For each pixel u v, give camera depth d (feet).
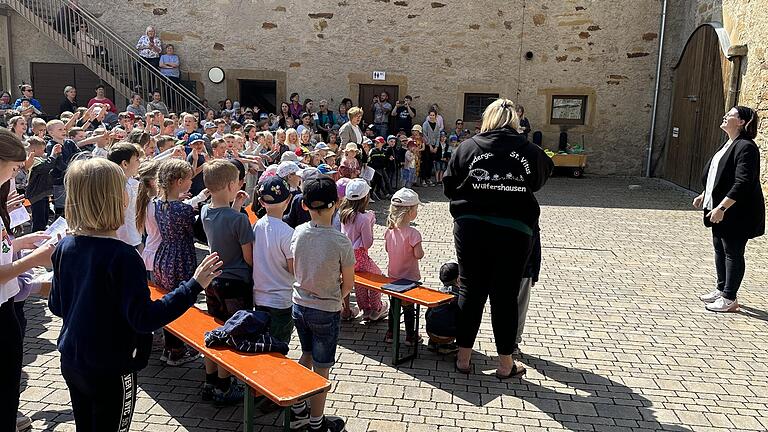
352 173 23.32
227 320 10.17
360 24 46.91
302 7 46.73
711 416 11.10
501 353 12.26
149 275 13.09
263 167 25.21
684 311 16.75
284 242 10.94
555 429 10.51
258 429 10.27
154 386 11.74
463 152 11.79
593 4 46.11
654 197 37.73
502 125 11.72
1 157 7.58
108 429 7.41
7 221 9.02
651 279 19.83
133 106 39.50
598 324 15.65
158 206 11.92
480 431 10.37
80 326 7.08
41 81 46.21
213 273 7.66
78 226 7.14
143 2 46.42
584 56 46.88
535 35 46.88
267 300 10.99
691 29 43.01
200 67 47.19
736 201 16.03
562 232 27.04
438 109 47.70
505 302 11.94
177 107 44.42
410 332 13.91
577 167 47.21
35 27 45.44
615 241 25.35
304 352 10.79
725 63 35.68
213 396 11.06
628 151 47.93
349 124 29.50
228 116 39.78
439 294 12.79
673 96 45.24
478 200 11.62
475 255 11.84
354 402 11.28
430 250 23.07
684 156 42.55
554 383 12.26
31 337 13.97
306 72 47.42
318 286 10.10
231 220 10.87
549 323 15.65
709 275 20.40
